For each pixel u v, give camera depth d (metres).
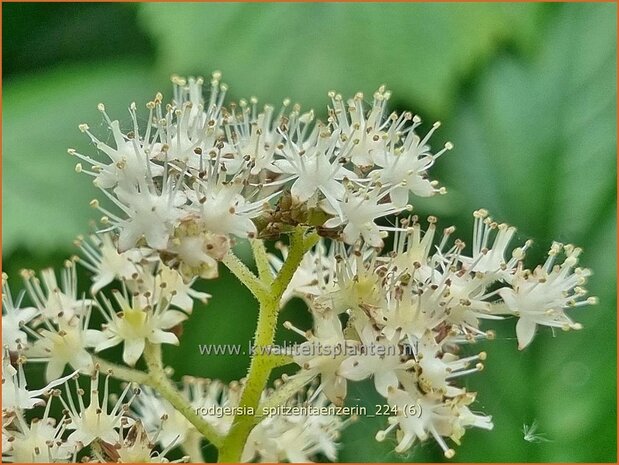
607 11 0.13
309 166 0.07
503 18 0.12
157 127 0.07
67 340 0.08
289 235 0.07
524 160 0.12
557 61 0.12
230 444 0.07
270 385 0.10
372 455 0.10
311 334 0.07
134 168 0.07
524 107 0.12
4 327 0.08
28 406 0.07
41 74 0.13
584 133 0.12
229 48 0.12
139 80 0.13
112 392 0.10
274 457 0.08
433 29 0.12
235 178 0.07
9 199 0.12
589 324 0.11
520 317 0.07
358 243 0.07
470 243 0.11
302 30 0.12
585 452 0.10
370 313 0.07
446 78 0.12
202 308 0.11
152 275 0.08
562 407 0.10
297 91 0.12
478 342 0.09
